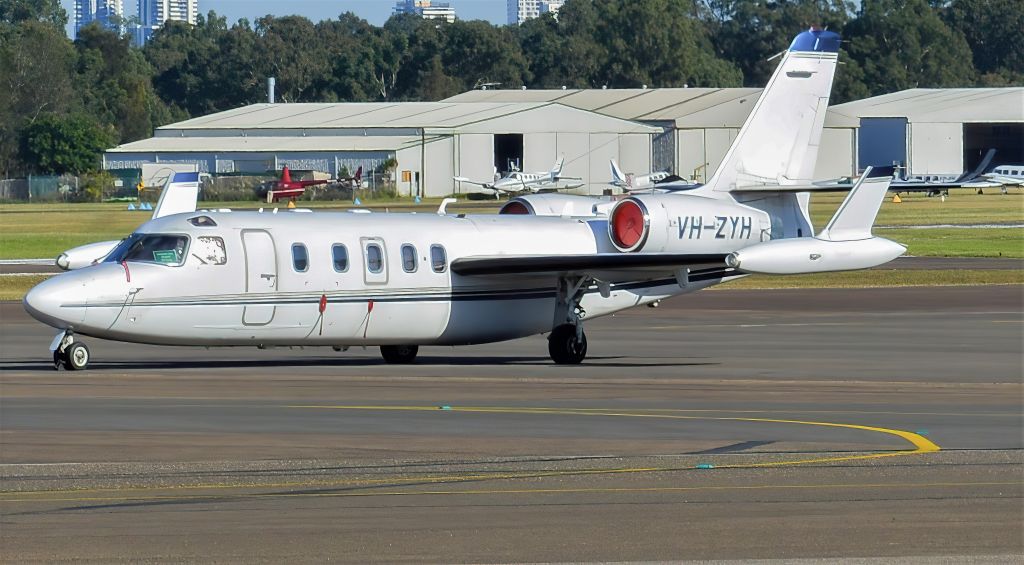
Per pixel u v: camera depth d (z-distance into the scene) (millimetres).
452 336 95438
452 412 66875
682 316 132750
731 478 49969
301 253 89125
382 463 52781
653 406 69875
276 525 42062
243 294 86938
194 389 75375
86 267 86812
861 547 39656
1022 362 93875
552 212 106375
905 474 50812
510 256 97688
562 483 48938
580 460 53625
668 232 99938
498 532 41312
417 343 94500
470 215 100188
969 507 45031
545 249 99688
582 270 94000
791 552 39094
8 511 43938
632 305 103062
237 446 56312
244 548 39219
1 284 166375
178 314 85250
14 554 38469
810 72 107375
